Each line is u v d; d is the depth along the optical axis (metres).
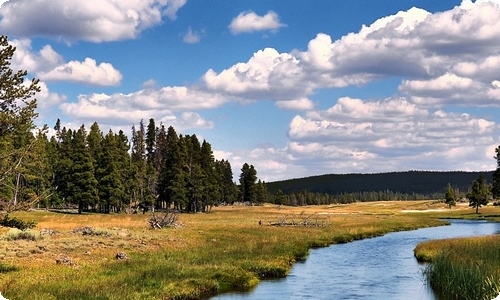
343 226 65.06
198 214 98.38
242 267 27.50
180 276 23.67
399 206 169.38
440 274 23.77
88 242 31.62
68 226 47.62
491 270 20.92
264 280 26.09
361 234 55.38
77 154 84.19
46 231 36.34
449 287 21.92
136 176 98.94
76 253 28.30
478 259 24.89
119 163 96.25
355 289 23.77
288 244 39.06
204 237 41.78
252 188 151.88
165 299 19.73
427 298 21.42
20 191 28.75
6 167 26.70
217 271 25.19
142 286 20.88
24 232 31.88
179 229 48.06
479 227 73.19
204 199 111.62
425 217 103.75
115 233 36.78
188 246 35.34
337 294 22.53
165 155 125.56
